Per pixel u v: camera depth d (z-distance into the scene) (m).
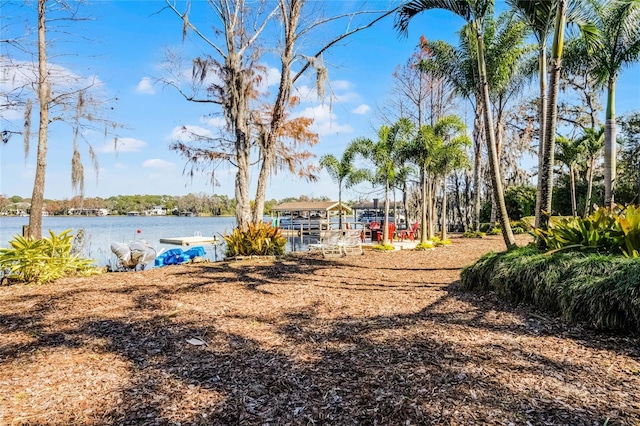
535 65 13.45
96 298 5.55
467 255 10.89
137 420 2.32
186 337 3.86
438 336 3.74
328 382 2.80
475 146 19.30
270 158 11.89
